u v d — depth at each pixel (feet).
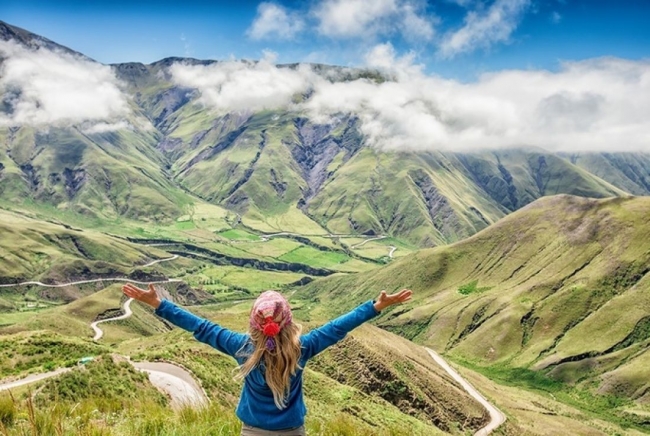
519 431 361.71
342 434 40.09
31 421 27.78
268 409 19.72
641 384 611.47
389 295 21.39
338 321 21.03
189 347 197.36
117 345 323.98
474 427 345.31
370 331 448.65
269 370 19.31
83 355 190.60
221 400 135.23
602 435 414.82
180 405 42.14
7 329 551.18
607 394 620.49
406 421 222.69
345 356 324.60
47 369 154.40
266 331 19.07
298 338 19.93
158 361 163.53
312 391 222.48
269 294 20.43
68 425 33.40
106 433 31.12
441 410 337.11
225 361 193.06
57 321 593.42
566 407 553.23
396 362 357.82
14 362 176.24
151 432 33.04
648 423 547.08
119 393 110.32
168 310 21.34
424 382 360.69
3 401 39.47
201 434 30.86
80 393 104.73
